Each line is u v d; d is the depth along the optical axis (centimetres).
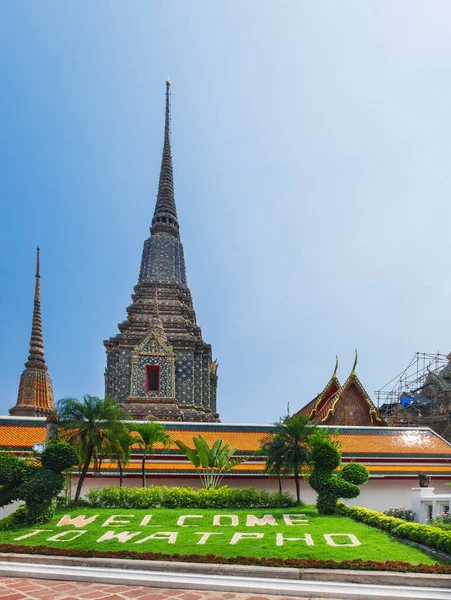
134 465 2877
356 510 2106
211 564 1332
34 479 2000
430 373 5722
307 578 1254
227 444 2789
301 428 2562
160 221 5553
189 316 5075
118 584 1241
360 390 3812
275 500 2467
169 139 6062
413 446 3331
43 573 1308
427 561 1390
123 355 4284
